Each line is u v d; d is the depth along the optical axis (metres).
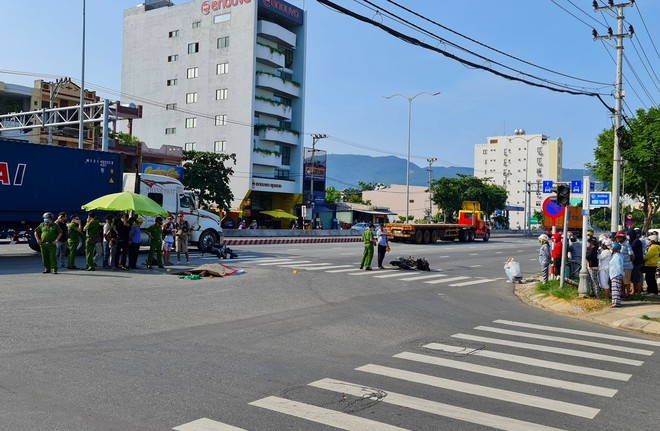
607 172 26.91
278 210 61.94
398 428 4.91
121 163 22.08
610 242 14.30
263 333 8.87
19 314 9.68
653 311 12.12
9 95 45.66
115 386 5.89
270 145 60.56
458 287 16.52
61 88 46.38
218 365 6.84
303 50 63.84
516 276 18.08
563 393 6.12
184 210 23.59
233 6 58.66
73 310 10.24
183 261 20.77
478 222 50.38
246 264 20.33
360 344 8.31
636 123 25.48
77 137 46.59
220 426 4.84
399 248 34.94
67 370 6.42
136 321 9.48
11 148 18.98
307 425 4.92
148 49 65.00
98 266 18.12
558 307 13.03
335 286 15.16
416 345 8.36
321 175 67.19
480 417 5.26
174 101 62.94
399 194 95.75
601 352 8.30
